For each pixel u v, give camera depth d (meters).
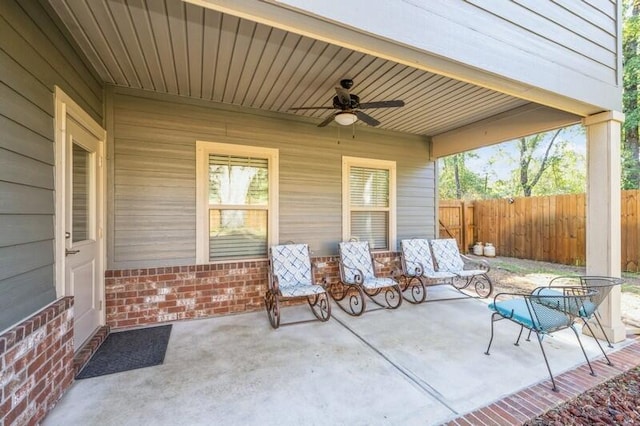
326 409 2.02
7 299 1.63
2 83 1.63
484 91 3.64
